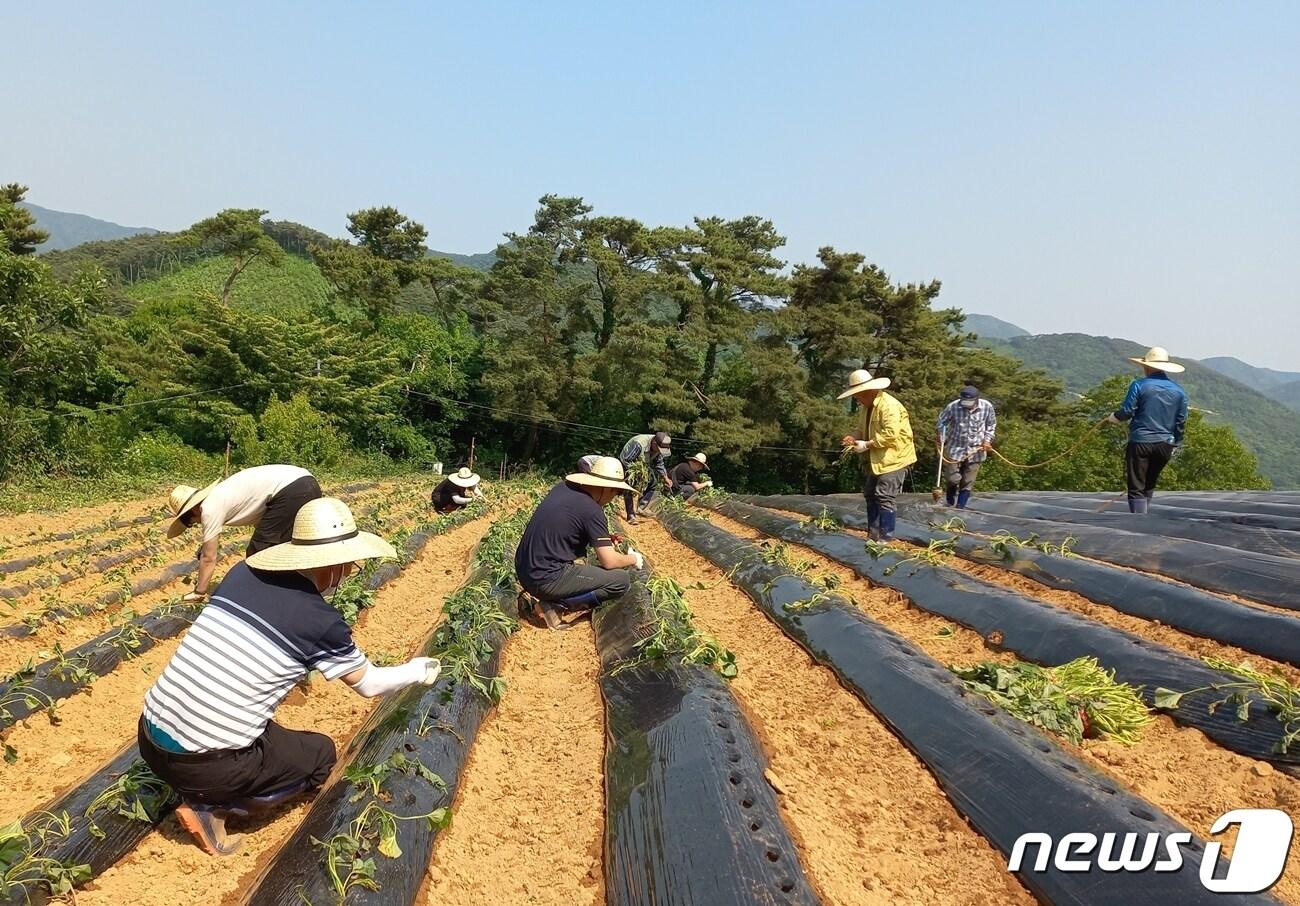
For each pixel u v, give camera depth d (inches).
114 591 355.6
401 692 212.8
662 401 1507.1
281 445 1146.7
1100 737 190.4
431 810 162.7
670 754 177.2
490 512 748.0
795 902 126.2
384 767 164.2
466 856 159.8
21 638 294.0
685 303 1593.3
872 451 375.6
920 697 200.5
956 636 265.3
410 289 2583.7
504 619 281.9
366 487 966.4
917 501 558.3
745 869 134.0
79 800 171.0
